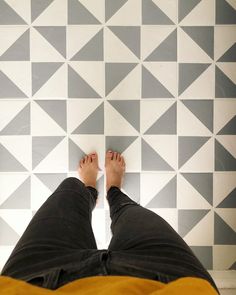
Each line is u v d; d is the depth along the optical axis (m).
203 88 1.18
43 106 1.18
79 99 1.18
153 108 1.18
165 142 1.19
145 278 0.55
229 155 1.20
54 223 0.73
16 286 0.49
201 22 1.17
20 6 1.16
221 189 1.20
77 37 1.17
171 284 0.50
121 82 1.18
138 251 0.65
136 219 0.78
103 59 1.17
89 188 1.10
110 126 1.19
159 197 1.20
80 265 0.59
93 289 0.50
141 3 1.16
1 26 1.16
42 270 0.59
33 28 1.16
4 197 1.20
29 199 1.20
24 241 0.68
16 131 1.18
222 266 1.21
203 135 1.19
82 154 1.19
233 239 1.21
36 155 1.19
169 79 1.18
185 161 1.20
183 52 1.17
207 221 1.21
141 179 1.20
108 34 1.17
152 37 1.17
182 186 1.20
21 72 1.17
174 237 0.70
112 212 0.97
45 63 1.17
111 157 1.18
